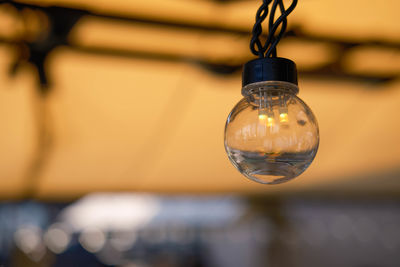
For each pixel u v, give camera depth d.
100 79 1.76
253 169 0.62
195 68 1.72
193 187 2.88
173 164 2.54
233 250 7.33
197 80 1.81
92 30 1.46
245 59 1.66
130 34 1.51
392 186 3.22
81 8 1.33
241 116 0.61
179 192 2.85
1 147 2.15
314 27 1.49
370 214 7.04
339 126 2.25
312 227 6.89
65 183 2.59
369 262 6.92
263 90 0.60
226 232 7.52
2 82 1.67
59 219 7.83
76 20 1.37
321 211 7.01
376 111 2.16
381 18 1.46
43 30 1.40
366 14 1.43
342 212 7.06
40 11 1.32
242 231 7.10
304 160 0.61
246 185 3.05
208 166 2.61
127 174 2.60
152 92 1.88
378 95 2.02
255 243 6.89
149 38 1.54
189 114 2.05
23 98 1.80
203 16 1.42
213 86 1.85
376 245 6.93
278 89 0.60
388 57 1.70
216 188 2.97
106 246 7.73
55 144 2.15
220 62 1.68
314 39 1.56
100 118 1.99
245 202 6.94
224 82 1.81
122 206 8.17
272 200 6.80
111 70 1.71
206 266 7.72
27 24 1.37
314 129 0.62
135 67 1.70
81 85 1.77
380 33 1.54
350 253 6.94
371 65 1.76
